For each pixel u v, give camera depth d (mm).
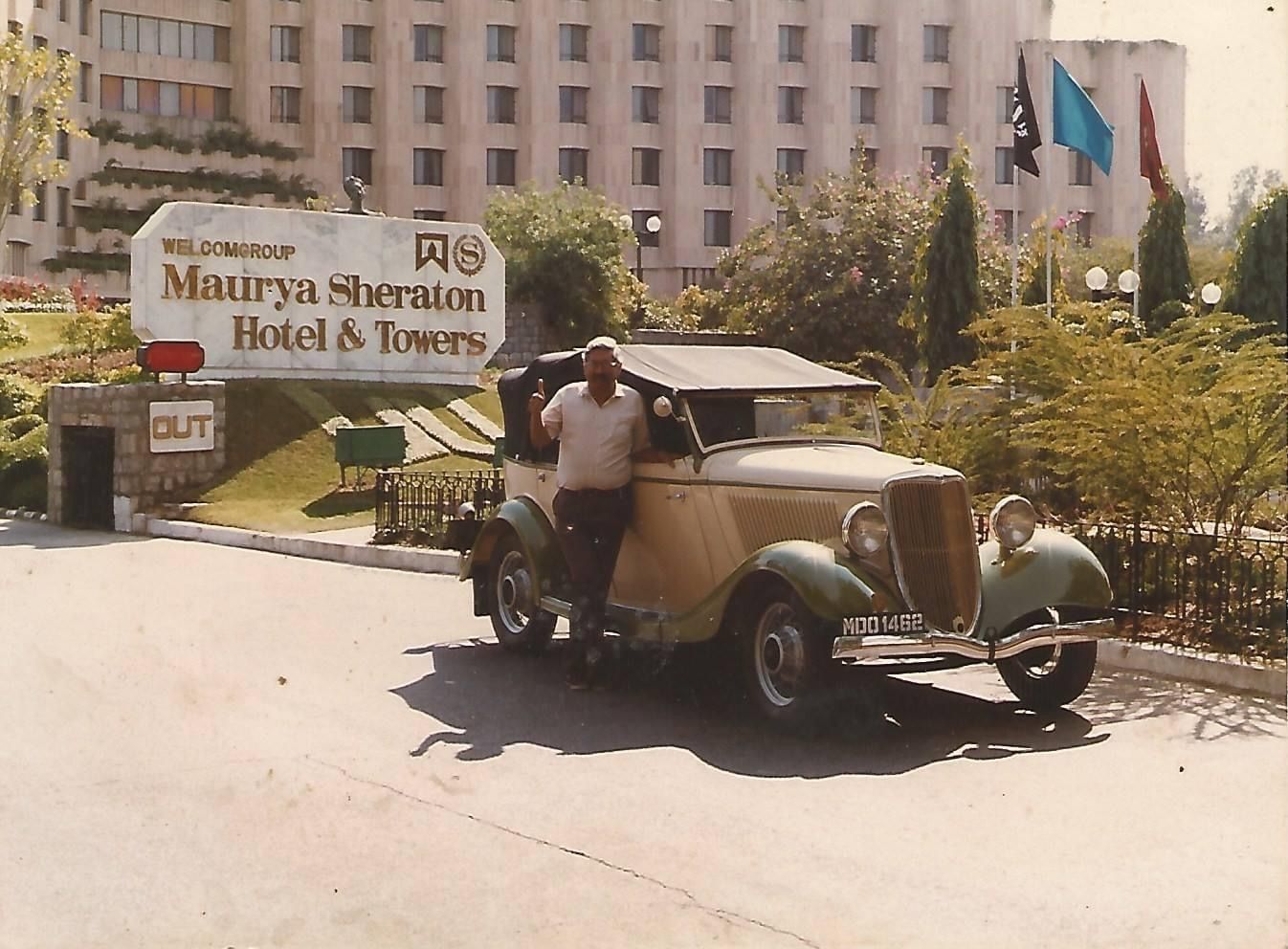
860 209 41438
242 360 24469
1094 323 12250
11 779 6918
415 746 7578
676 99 57719
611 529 8977
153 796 6633
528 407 10141
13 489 23469
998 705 8562
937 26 53188
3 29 52594
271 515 19672
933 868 5613
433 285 26609
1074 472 11312
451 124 61031
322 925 5066
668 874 5551
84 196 58375
